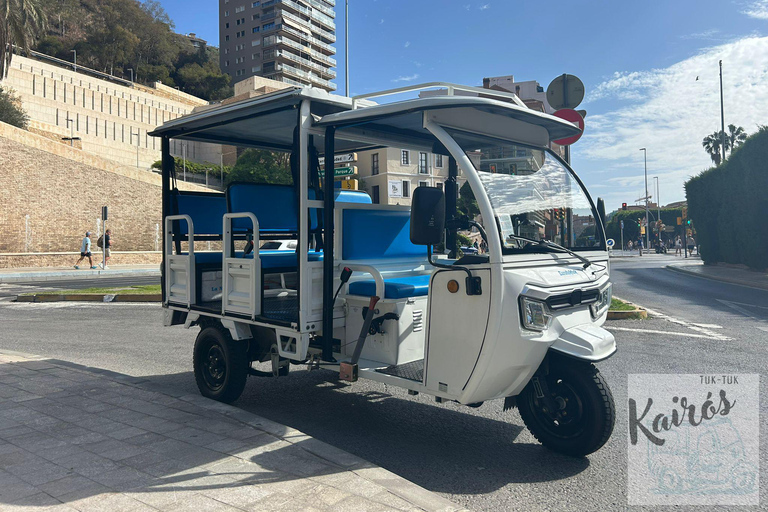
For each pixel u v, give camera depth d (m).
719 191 28.36
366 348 4.58
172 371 7.04
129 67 97.44
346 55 19.41
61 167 36.09
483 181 3.97
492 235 3.67
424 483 3.76
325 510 3.01
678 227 69.38
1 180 33.25
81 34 95.69
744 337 8.83
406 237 5.27
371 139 4.98
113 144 62.59
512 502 3.48
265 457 3.74
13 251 33.66
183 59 112.06
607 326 9.97
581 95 10.12
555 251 4.27
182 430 4.29
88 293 15.60
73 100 60.00
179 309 5.80
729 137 64.62
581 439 4.05
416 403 5.64
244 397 5.85
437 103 3.92
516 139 4.48
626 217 83.69
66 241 36.28
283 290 5.61
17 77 55.09
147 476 3.45
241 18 113.81
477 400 3.81
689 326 9.93
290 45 111.06
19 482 3.38
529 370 3.84
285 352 4.65
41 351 8.36
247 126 5.75
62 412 4.76
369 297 4.49
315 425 4.96
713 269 26.48
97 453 3.83
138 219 40.38
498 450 4.37
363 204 4.87
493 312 3.61
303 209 4.45
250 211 5.40
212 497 3.16
